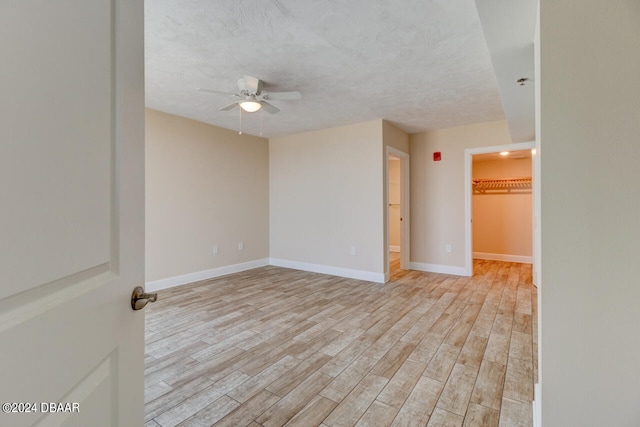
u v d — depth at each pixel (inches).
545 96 44.9
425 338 97.6
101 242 26.7
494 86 119.9
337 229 186.1
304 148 200.7
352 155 178.5
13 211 18.0
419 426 59.3
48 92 20.4
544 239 45.6
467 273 180.9
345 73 107.7
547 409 46.0
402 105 142.3
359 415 62.5
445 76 110.7
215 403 66.2
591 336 43.3
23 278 18.7
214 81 115.0
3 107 17.2
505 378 75.0
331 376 76.4
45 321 20.5
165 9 72.6
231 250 192.5
